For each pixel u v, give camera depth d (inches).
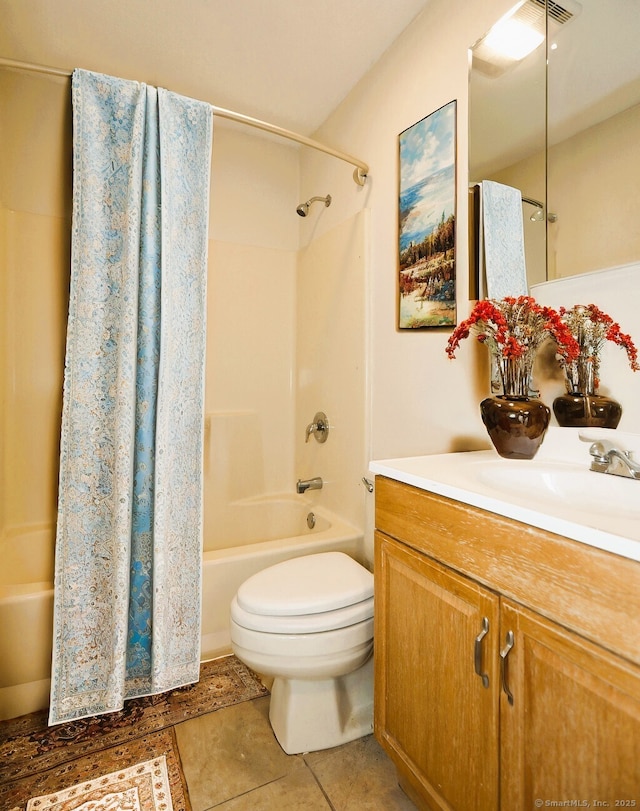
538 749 28.8
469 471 42.3
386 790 46.2
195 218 60.3
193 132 59.8
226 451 93.0
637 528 25.0
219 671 65.0
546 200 45.9
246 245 95.7
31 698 56.5
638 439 39.2
